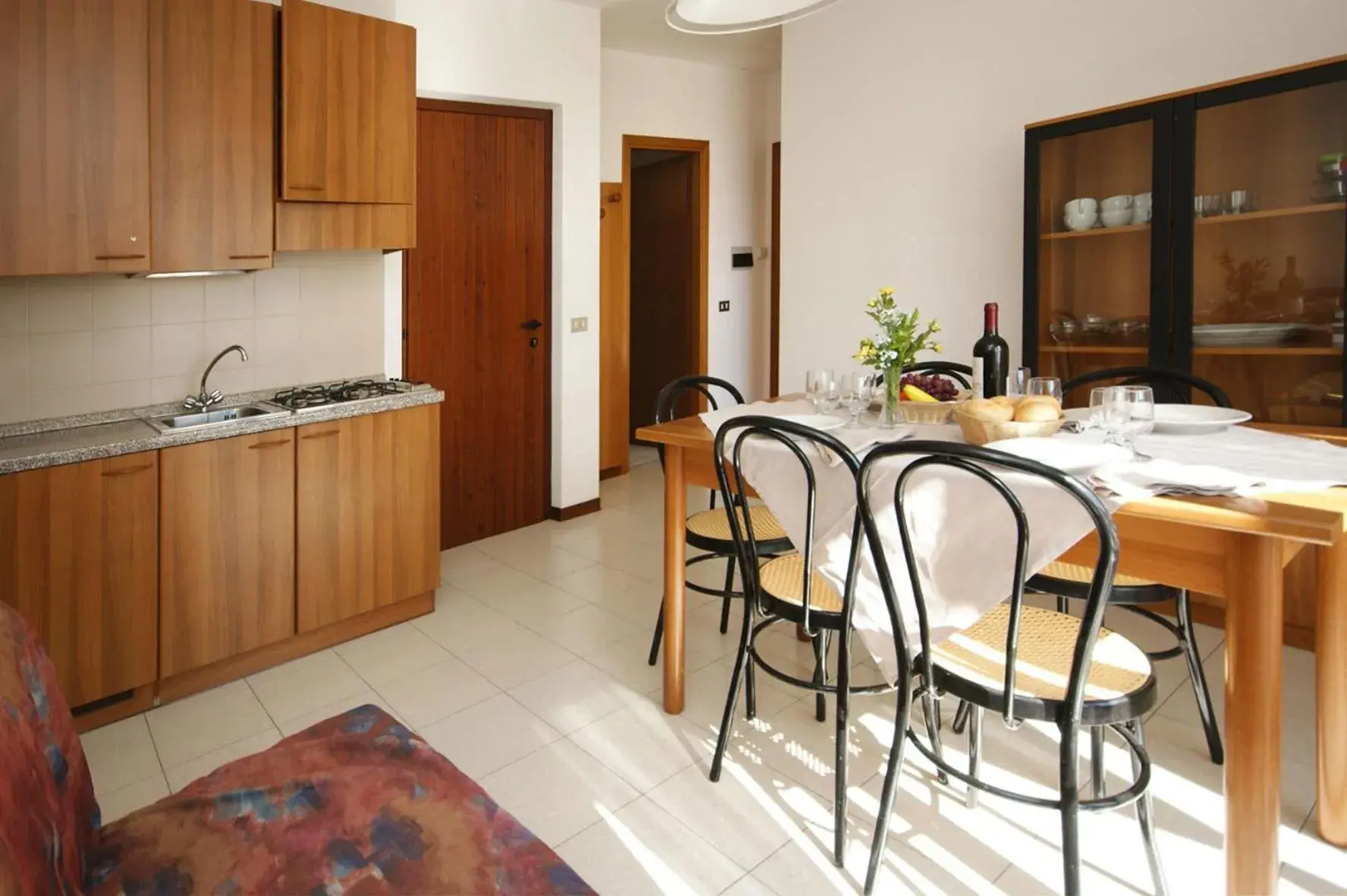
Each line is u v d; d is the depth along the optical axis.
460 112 4.20
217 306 3.23
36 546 2.42
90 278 2.92
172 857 1.26
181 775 2.36
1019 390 2.21
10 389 2.78
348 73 3.13
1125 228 3.07
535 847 1.29
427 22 3.89
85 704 2.59
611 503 5.18
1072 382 2.98
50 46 2.48
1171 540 1.60
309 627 3.04
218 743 2.53
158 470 2.65
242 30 2.87
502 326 4.50
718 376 6.20
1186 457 1.86
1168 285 2.97
